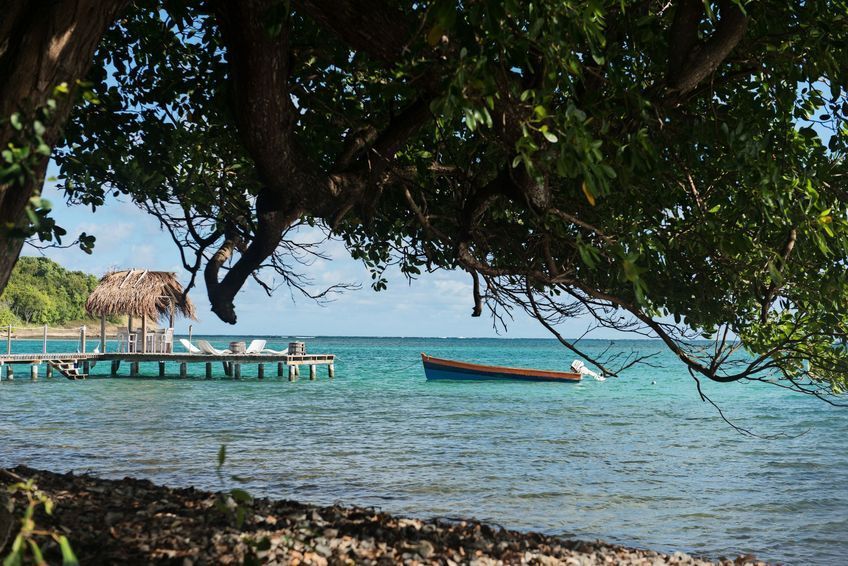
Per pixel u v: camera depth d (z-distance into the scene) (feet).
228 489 42.16
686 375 189.16
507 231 25.68
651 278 22.84
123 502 23.84
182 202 25.75
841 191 19.52
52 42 12.91
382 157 21.43
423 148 25.71
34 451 55.06
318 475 48.19
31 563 12.87
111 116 24.64
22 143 11.10
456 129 25.18
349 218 27.81
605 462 56.70
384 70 23.68
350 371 191.21
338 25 15.81
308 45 22.57
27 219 12.96
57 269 486.38
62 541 9.21
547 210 19.90
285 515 24.45
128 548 17.49
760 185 17.60
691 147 20.04
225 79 23.56
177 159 25.95
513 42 14.40
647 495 44.96
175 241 24.70
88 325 482.69
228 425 75.31
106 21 13.62
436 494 43.37
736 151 17.43
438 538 23.58
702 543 34.68
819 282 20.89
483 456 58.08
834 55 17.84
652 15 17.13
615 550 27.27
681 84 17.69
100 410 88.07
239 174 27.07
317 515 24.81
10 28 13.07
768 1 17.65
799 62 17.81
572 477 50.11
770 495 45.47
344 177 21.48
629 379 173.17
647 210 21.86
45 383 134.10
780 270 19.84
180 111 26.27
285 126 18.71
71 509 21.57
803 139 19.84
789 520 39.32
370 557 19.51
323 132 24.79
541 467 53.83
